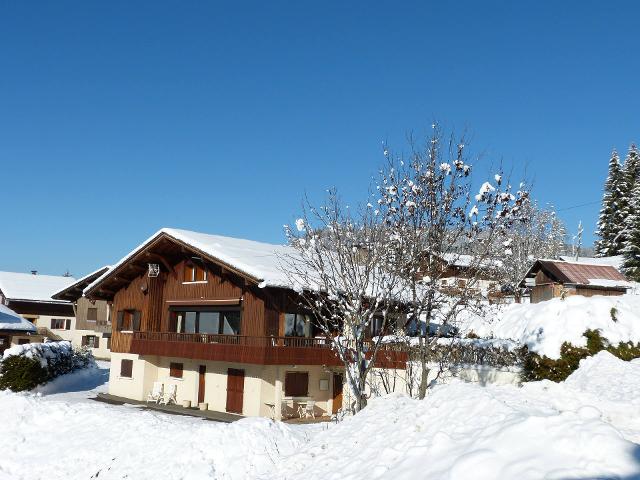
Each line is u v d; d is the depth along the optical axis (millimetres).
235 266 23234
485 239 13383
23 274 64000
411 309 14953
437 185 13445
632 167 59219
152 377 29156
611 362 16188
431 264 13570
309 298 19703
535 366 18234
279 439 13148
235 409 24297
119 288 31906
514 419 7527
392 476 7613
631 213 56219
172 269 28953
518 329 20844
